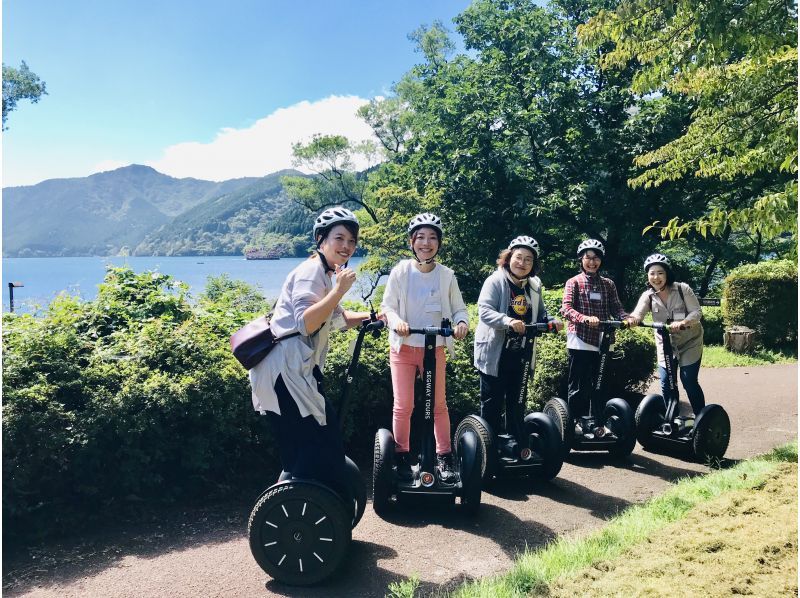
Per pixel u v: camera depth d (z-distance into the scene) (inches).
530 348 165.6
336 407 181.8
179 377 153.6
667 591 101.3
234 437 161.5
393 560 124.6
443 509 153.1
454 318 156.3
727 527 128.1
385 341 202.1
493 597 102.7
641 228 643.5
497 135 693.9
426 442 143.0
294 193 1229.1
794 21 180.9
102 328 191.9
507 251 174.6
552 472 169.8
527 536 136.9
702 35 188.1
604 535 127.9
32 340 146.9
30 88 870.4
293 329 112.7
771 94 192.7
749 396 305.1
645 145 638.5
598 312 203.6
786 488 150.9
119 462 143.6
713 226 174.9
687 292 206.1
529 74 684.1
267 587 113.0
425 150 744.3
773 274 478.9
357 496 128.5
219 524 141.6
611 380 268.8
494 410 173.9
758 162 200.1
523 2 764.6
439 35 1072.2
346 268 111.5
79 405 144.6
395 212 706.8
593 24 213.8
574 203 637.3
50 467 135.1
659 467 192.1
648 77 221.1
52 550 126.2
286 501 110.9
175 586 112.7
